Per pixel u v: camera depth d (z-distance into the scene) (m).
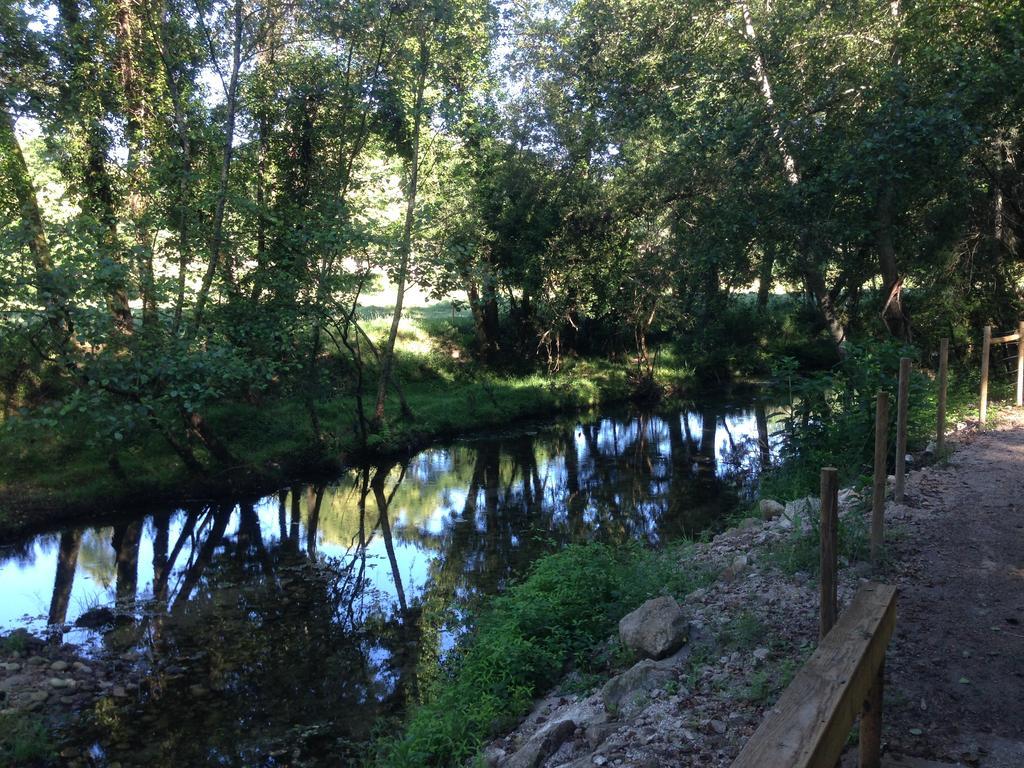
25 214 13.71
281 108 19.00
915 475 10.20
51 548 13.94
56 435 16.36
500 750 5.80
